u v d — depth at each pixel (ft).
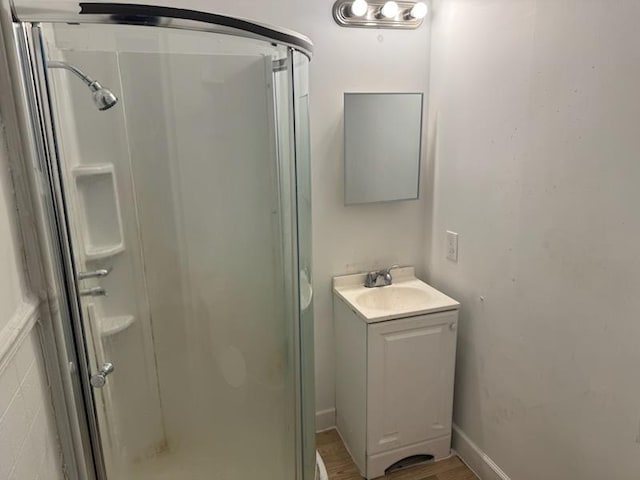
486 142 5.80
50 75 3.74
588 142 4.35
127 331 5.75
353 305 6.45
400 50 6.75
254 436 6.30
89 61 4.95
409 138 6.97
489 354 6.14
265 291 5.93
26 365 2.93
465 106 6.16
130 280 5.74
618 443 4.37
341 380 7.31
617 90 4.02
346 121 6.64
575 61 4.41
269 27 4.54
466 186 6.30
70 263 3.81
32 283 3.21
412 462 6.91
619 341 4.25
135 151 5.50
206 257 6.00
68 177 4.58
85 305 4.80
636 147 3.90
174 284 6.01
